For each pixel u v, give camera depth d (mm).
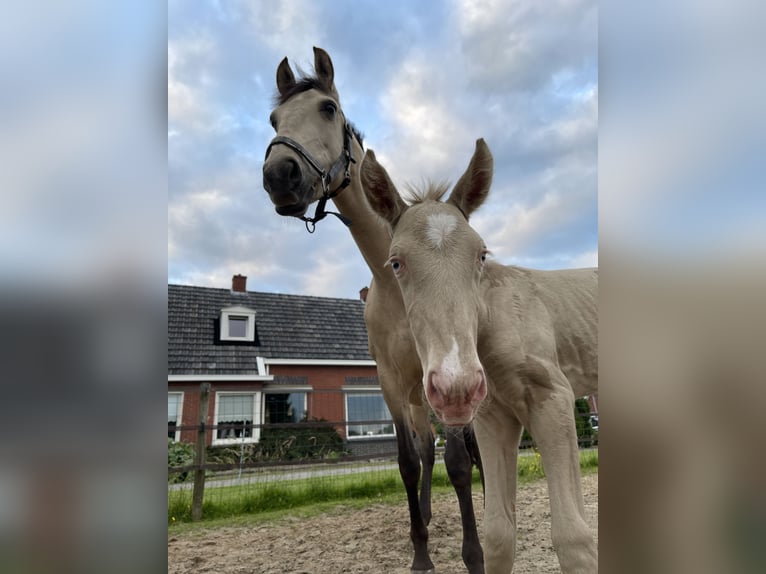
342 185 3373
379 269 3461
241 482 7504
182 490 6500
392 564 3830
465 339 1758
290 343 18344
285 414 16734
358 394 17891
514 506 2377
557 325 2506
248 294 20188
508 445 2430
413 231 2025
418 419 4945
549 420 2135
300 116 3238
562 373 2328
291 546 4484
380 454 7387
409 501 3627
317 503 6406
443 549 4141
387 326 3537
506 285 2449
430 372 1731
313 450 11844
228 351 17172
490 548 2240
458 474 3340
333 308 21062
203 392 6289
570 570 1871
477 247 2004
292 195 2986
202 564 4039
